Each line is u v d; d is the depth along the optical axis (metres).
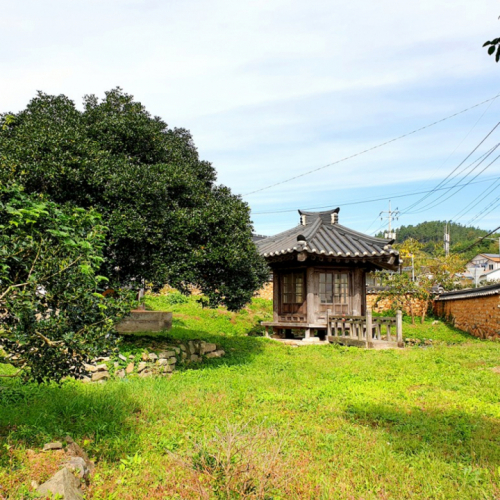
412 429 6.61
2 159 8.90
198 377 10.08
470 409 7.61
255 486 4.23
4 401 6.57
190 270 10.75
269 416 7.12
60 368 5.09
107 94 11.82
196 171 12.95
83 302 4.91
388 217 40.59
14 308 4.45
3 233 4.82
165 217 10.29
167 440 5.87
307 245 15.98
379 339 15.72
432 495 4.62
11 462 4.51
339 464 5.38
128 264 10.74
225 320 21.27
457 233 94.69
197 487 4.30
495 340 19.77
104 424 6.10
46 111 11.12
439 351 14.11
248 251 11.58
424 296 25.89
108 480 4.82
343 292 17.47
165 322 14.66
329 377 10.40
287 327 17.31
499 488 4.71
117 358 9.64
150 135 11.28
